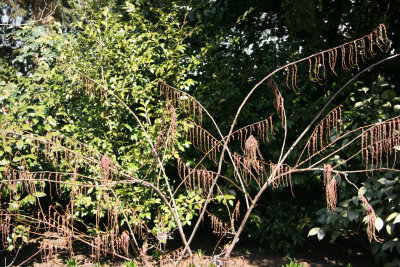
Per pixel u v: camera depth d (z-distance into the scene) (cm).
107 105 382
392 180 357
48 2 939
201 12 501
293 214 441
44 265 395
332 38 452
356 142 377
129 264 348
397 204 356
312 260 426
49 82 439
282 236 454
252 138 231
